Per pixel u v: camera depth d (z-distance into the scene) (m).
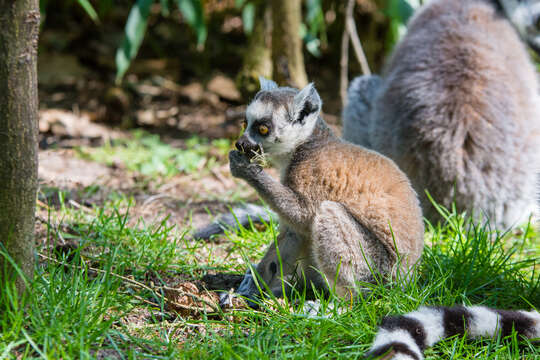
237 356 3.31
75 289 3.86
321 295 4.40
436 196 6.40
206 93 11.73
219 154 8.84
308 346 3.62
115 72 12.27
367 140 7.43
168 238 5.74
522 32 6.84
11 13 3.24
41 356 3.18
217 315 4.15
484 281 4.78
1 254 3.53
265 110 4.63
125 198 7.00
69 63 12.25
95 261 4.81
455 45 6.38
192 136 10.01
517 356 3.64
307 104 4.62
